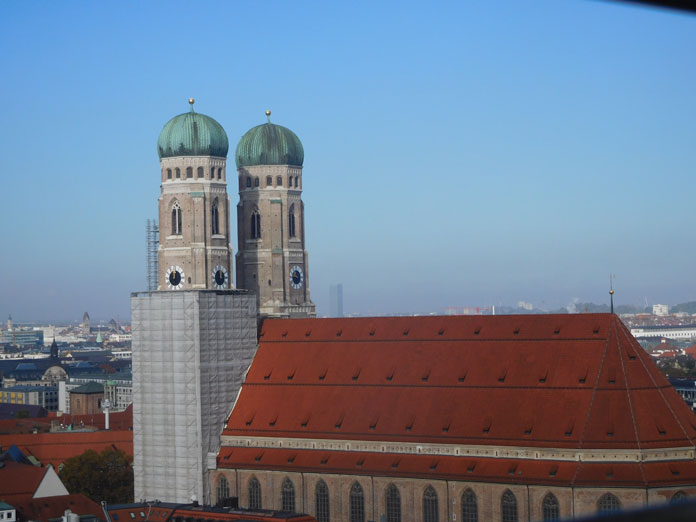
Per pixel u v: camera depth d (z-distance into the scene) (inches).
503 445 6889.8
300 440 7701.8
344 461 7436.0
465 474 6924.2
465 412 7170.3
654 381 6860.2
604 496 6510.8
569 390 6919.3
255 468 7800.2
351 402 7682.1
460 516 6968.5
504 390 7145.7
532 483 6678.2
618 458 6545.3
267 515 6845.5
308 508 7568.9
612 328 7086.6
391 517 7239.2
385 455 7322.8
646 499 6407.5
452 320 7741.1
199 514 7066.9
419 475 7066.9
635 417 6638.8
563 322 7283.5
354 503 7391.7
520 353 7273.6
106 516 7455.7
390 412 7450.8
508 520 6806.1
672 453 6555.1
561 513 6589.6
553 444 6717.5
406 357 7706.7
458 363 7455.7
